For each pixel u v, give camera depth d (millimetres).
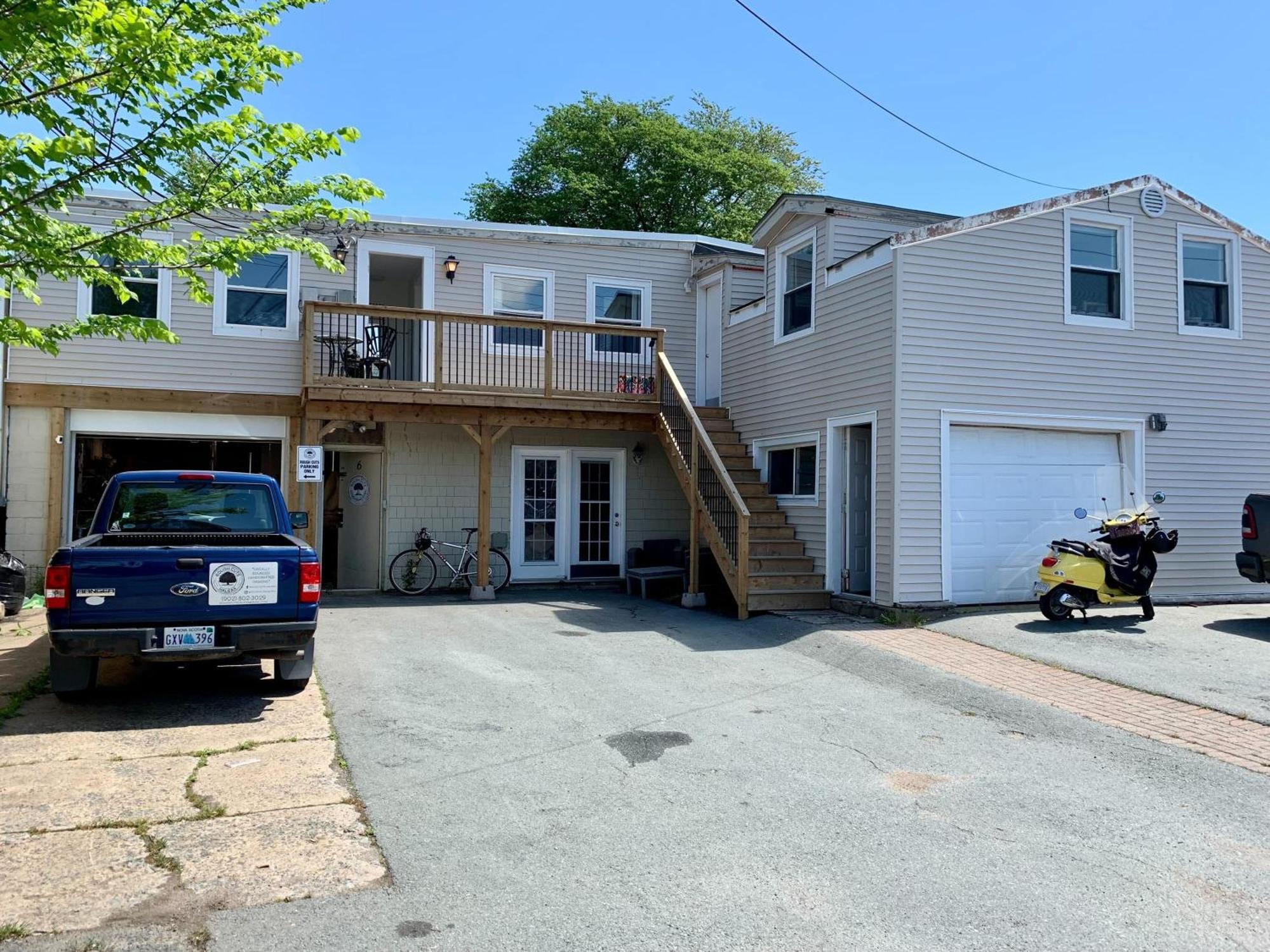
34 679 7340
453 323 14172
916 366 10680
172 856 4098
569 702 7039
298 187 6312
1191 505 12094
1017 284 11242
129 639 6156
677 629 10484
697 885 3908
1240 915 3703
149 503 7688
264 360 13180
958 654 8508
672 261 15672
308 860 4090
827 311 12117
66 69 5309
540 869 4047
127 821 4488
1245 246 12562
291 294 13328
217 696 7020
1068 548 9883
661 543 15070
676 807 4832
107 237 5855
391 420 12562
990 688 7309
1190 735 6121
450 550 14180
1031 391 11258
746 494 13133
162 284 12781
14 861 4012
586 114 32406
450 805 4805
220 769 5305
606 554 15414
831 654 8805
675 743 6000
